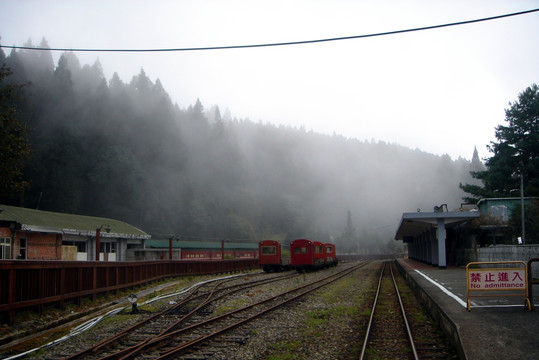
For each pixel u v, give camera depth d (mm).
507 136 43031
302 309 13703
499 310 10172
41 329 10492
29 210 31688
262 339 9359
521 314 9633
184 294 18625
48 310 11953
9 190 16484
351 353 8195
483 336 7695
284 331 10227
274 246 37656
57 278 12477
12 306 10242
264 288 21250
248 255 57656
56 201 71062
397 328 10484
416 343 8680
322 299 16312
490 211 36625
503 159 41906
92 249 35125
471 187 44125
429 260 36219
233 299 16625
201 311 13375
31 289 11148
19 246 26641
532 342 7285
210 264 33781
